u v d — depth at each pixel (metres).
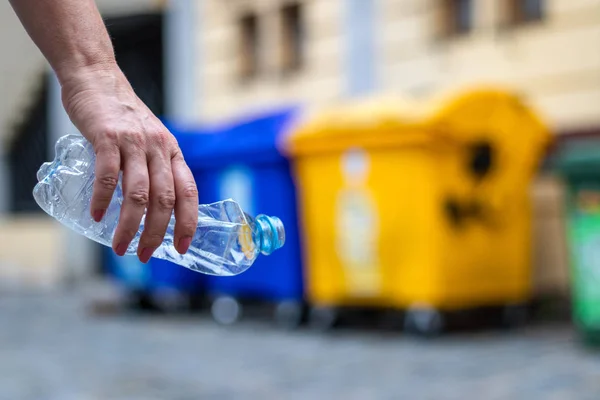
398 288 6.60
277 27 11.27
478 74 8.70
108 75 1.42
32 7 1.41
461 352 6.07
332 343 6.60
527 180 6.91
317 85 10.73
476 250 6.63
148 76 13.53
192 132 8.10
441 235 6.43
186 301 9.07
